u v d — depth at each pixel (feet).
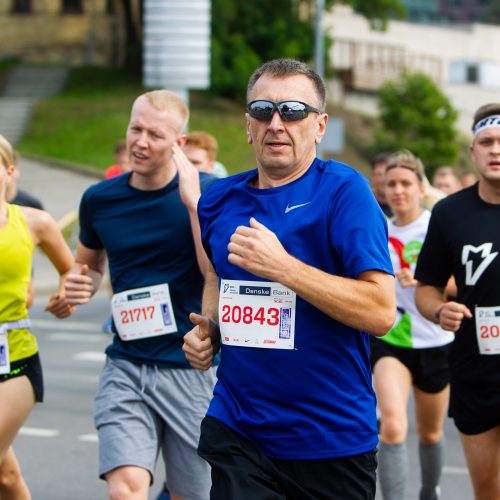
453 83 440.04
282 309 33.53
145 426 43.37
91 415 77.36
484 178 44.70
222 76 324.80
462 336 44.86
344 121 355.36
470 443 45.09
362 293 31.78
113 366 44.78
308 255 33.24
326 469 33.40
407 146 325.21
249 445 33.83
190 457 43.78
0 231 43.70
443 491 60.39
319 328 33.24
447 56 486.38
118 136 282.77
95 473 62.54
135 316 44.60
